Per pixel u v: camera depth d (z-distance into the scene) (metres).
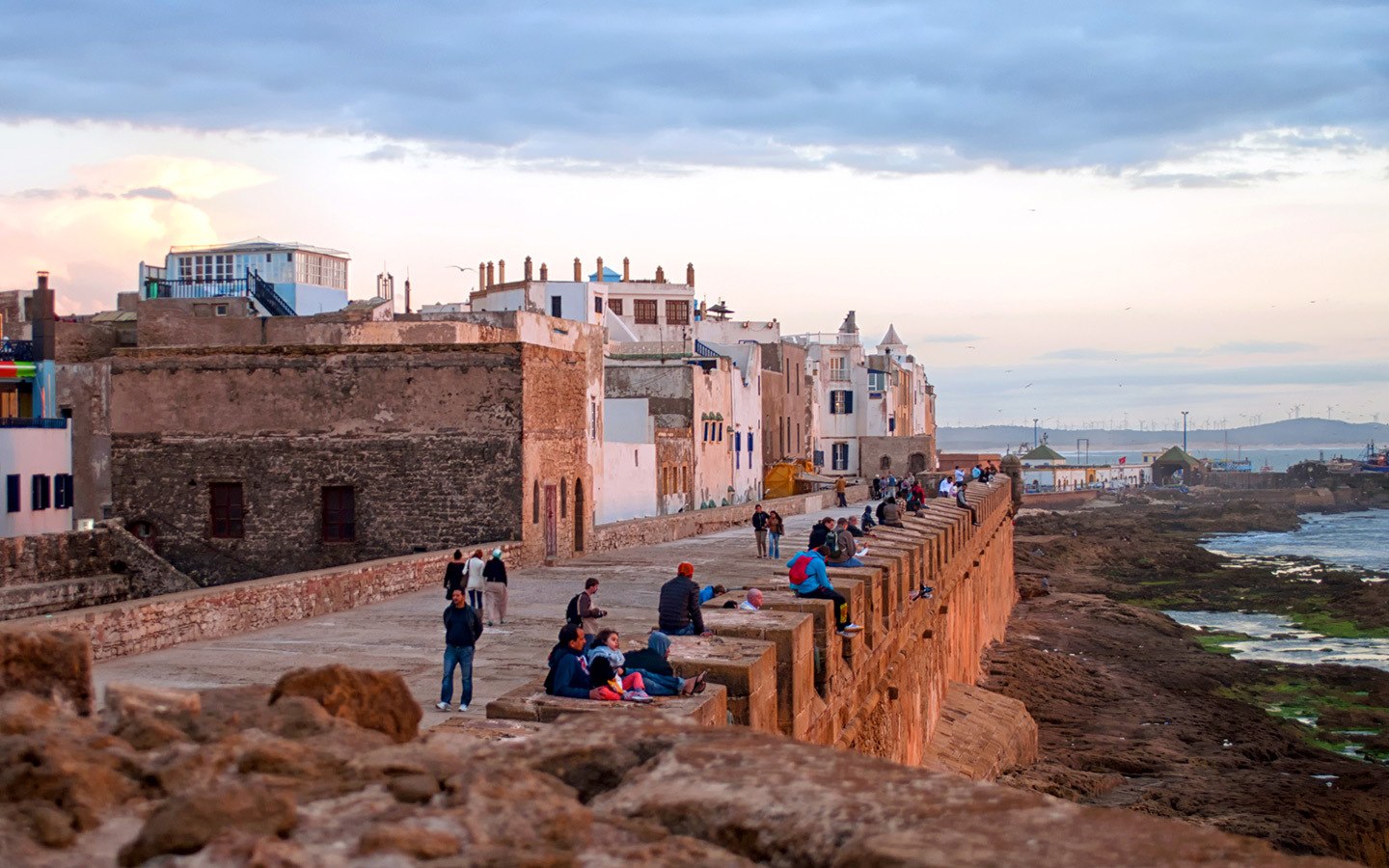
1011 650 63.75
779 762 6.42
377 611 29.78
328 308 75.12
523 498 39.84
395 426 40.25
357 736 6.76
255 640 25.30
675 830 6.01
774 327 109.19
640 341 91.38
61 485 48.59
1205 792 37.22
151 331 50.12
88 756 6.18
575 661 15.03
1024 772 38.84
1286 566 121.12
